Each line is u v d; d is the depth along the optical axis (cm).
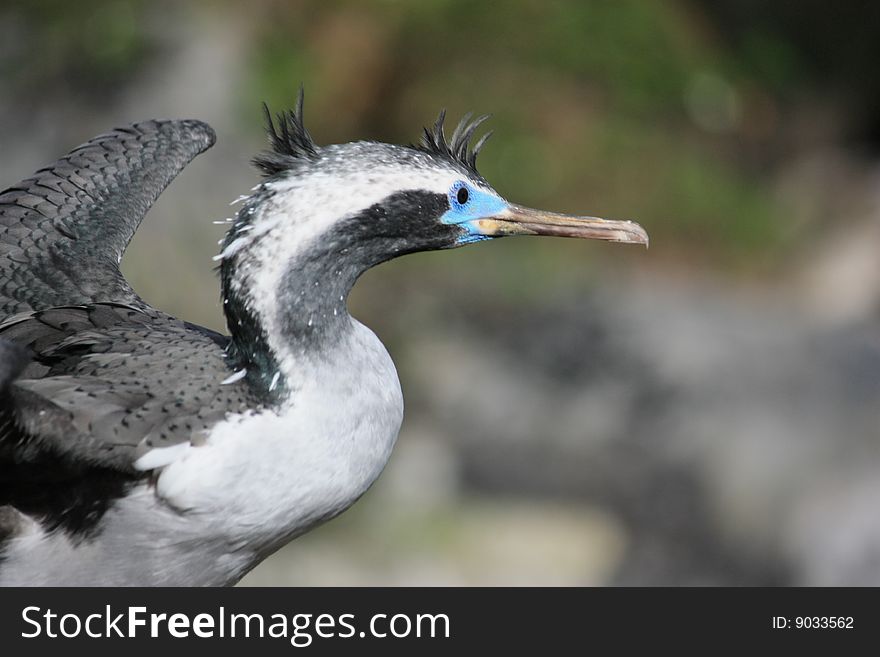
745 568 1489
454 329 1723
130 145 799
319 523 655
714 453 1573
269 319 625
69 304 701
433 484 1597
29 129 1609
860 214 2100
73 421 605
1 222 735
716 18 2328
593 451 1623
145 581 632
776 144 2227
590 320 1762
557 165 1973
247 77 1738
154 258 1465
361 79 1888
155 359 637
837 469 1507
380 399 652
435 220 664
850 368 1680
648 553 1541
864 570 1413
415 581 1458
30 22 1677
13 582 629
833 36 2377
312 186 630
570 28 2084
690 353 1703
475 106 1947
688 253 2006
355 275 651
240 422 619
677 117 2142
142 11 1708
